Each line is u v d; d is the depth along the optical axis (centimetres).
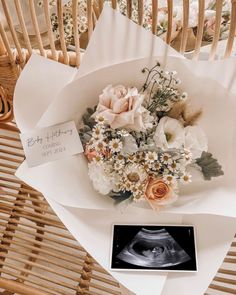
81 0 91
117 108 62
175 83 66
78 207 69
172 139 64
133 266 65
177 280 65
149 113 65
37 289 81
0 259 88
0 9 86
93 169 67
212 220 69
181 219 69
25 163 69
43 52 72
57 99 67
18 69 76
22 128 71
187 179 64
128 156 63
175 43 89
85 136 68
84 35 97
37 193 95
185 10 63
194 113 67
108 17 65
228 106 66
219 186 69
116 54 67
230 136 67
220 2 61
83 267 84
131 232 68
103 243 68
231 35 64
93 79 68
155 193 65
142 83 69
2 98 87
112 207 70
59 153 69
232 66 64
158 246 67
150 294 64
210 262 66
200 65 65
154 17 65
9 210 93
